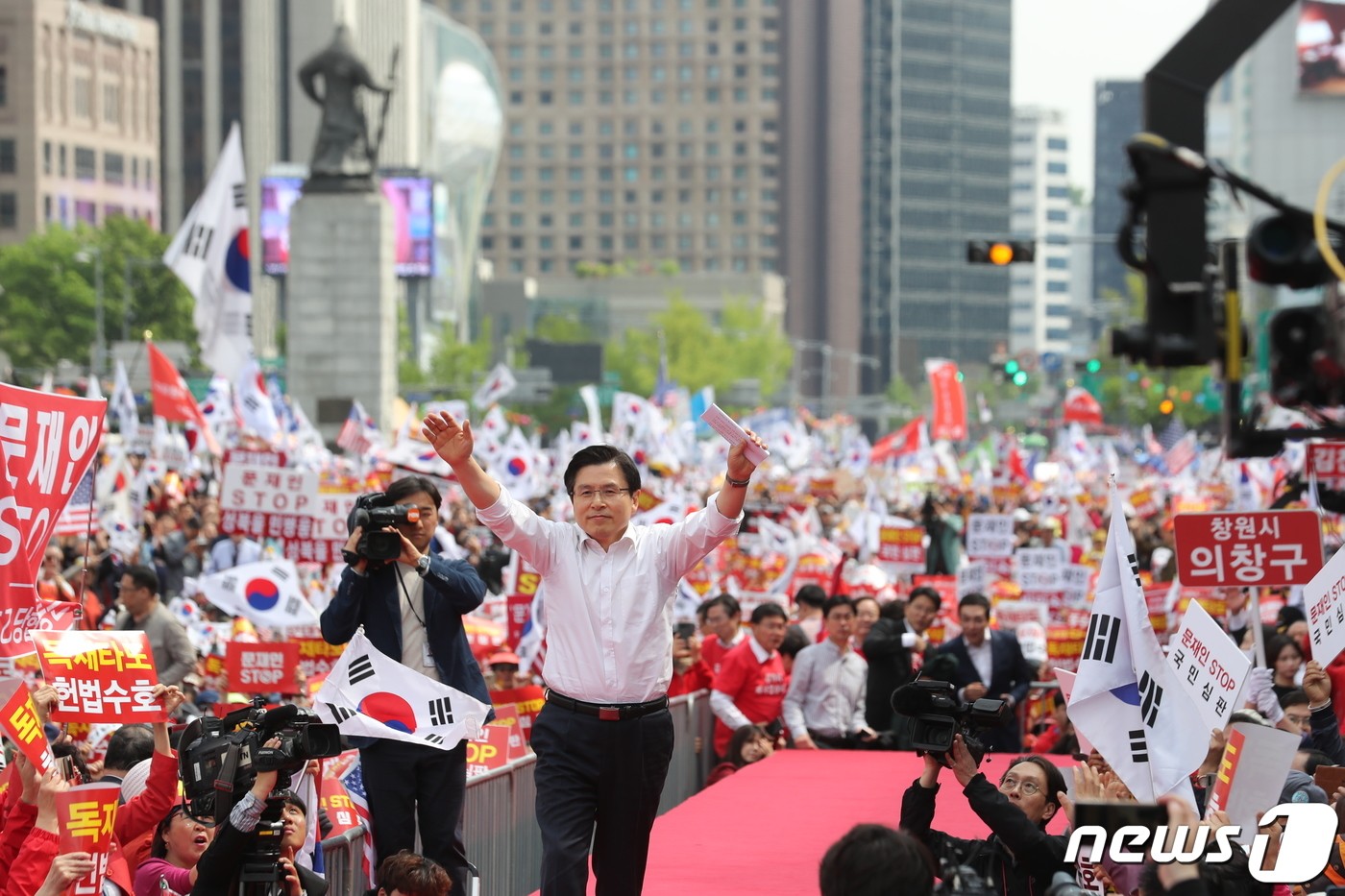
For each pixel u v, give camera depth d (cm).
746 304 17975
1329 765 951
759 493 3925
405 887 816
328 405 6300
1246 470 3303
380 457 3241
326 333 6328
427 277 9994
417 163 18112
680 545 840
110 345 10362
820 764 1436
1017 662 1515
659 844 1124
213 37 16062
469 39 18738
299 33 16400
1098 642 815
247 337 3244
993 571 2578
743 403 15588
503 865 1121
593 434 3912
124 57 14912
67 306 10200
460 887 942
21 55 13962
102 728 1129
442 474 2231
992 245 2580
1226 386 838
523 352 15512
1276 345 828
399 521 915
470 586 932
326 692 926
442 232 15325
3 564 805
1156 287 831
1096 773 803
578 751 830
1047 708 1581
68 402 827
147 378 8225
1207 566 1196
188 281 3203
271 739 745
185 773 757
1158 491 4144
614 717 829
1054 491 4497
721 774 1471
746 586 2333
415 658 938
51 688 781
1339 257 816
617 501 838
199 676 1403
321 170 6359
